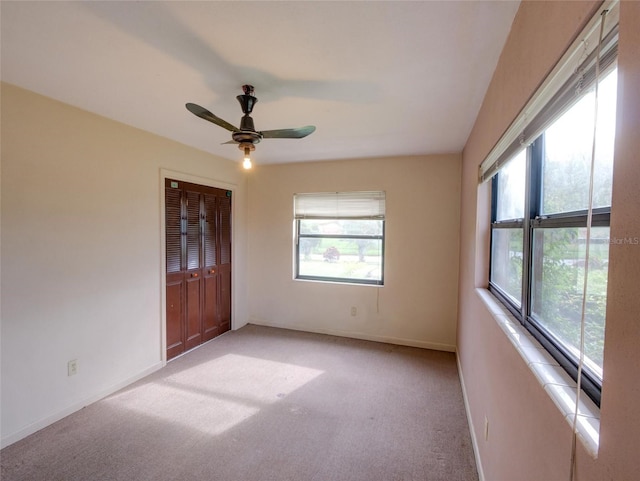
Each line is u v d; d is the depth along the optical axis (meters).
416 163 3.77
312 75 1.85
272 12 1.31
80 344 2.44
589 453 0.64
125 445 2.06
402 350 3.70
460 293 3.35
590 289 0.84
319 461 1.95
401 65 1.73
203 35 1.48
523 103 1.18
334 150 3.55
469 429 2.25
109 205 2.63
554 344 1.06
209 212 3.83
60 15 1.35
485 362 1.83
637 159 0.50
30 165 2.11
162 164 3.12
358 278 4.16
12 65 1.77
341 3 1.25
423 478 1.82
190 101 2.24
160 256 3.15
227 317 4.24
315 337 4.09
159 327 3.16
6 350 2.02
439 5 1.26
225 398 2.64
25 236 2.10
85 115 2.44
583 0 0.72
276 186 4.39
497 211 2.14
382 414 2.44
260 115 2.49
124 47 1.59
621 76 0.56
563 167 1.08
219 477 1.81
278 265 4.43
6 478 1.78
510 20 1.34
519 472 1.15
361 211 4.01
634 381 0.50
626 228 0.53
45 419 2.22
